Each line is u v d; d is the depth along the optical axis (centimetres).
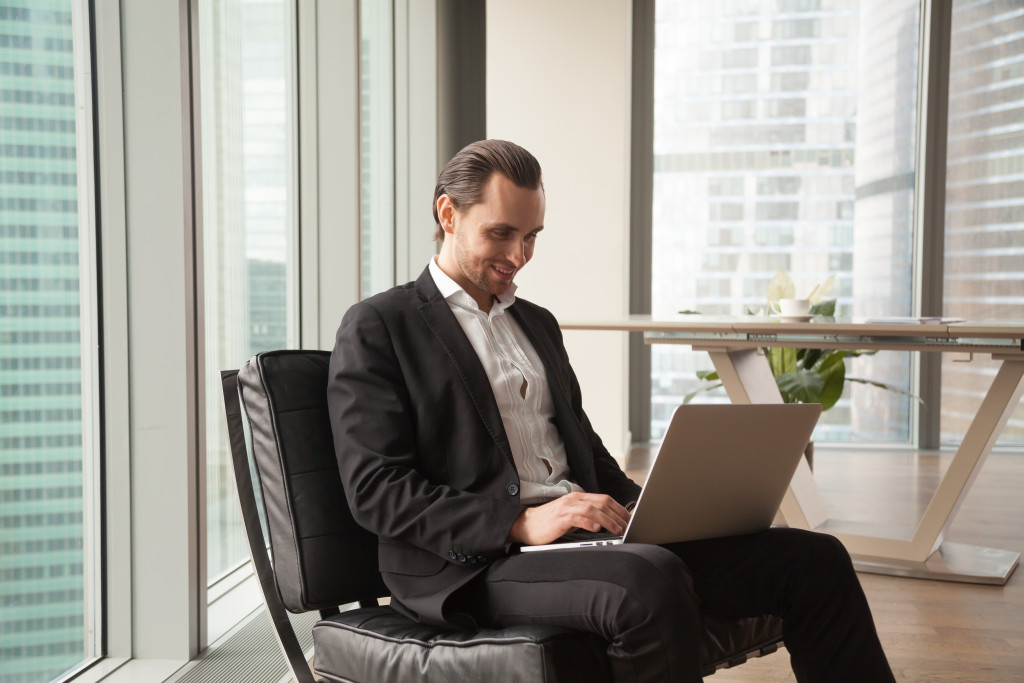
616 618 114
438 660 122
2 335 156
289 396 140
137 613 192
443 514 127
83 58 178
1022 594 269
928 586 277
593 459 158
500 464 138
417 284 149
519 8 463
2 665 158
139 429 188
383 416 134
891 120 533
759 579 142
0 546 157
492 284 146
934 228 525
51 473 171
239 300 255
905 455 516
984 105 522
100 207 183
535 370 155
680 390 548
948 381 533
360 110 296
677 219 550
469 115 520
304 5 293
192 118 187
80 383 179
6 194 156
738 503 140
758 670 212
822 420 548
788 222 543
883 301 540
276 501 138
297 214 296
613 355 465
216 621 225
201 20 228
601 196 461
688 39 544
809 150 540
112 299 186
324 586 136
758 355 330
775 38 538
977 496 409
